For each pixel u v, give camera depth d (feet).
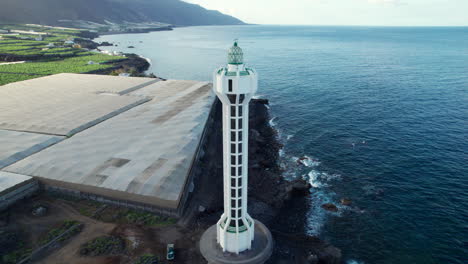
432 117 414.62
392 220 222.48
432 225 216.33
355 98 513.04
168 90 457.27
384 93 534.37
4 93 420.36
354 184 268.00
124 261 160.04
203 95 420.36
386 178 275.59
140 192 194.39
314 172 288.51
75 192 212.64
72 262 158.20
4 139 269.03
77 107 359.66
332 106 478.18
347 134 372.17
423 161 301.63
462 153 313.94
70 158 235.61
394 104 474.49
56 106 363.56
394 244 200.95
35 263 156.87
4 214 192.13
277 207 233.96
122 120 319.47
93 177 209.46
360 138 359.46
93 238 175.11
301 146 344.90
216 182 255.70
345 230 213.66
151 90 459.32
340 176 281.13
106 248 167.43
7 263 155.43
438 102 475.31
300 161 309.01
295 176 283.38
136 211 200.75
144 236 179.11
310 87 594.24
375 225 217.97
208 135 341.21
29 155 245.45
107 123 310.65
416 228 214.07
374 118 420.36
